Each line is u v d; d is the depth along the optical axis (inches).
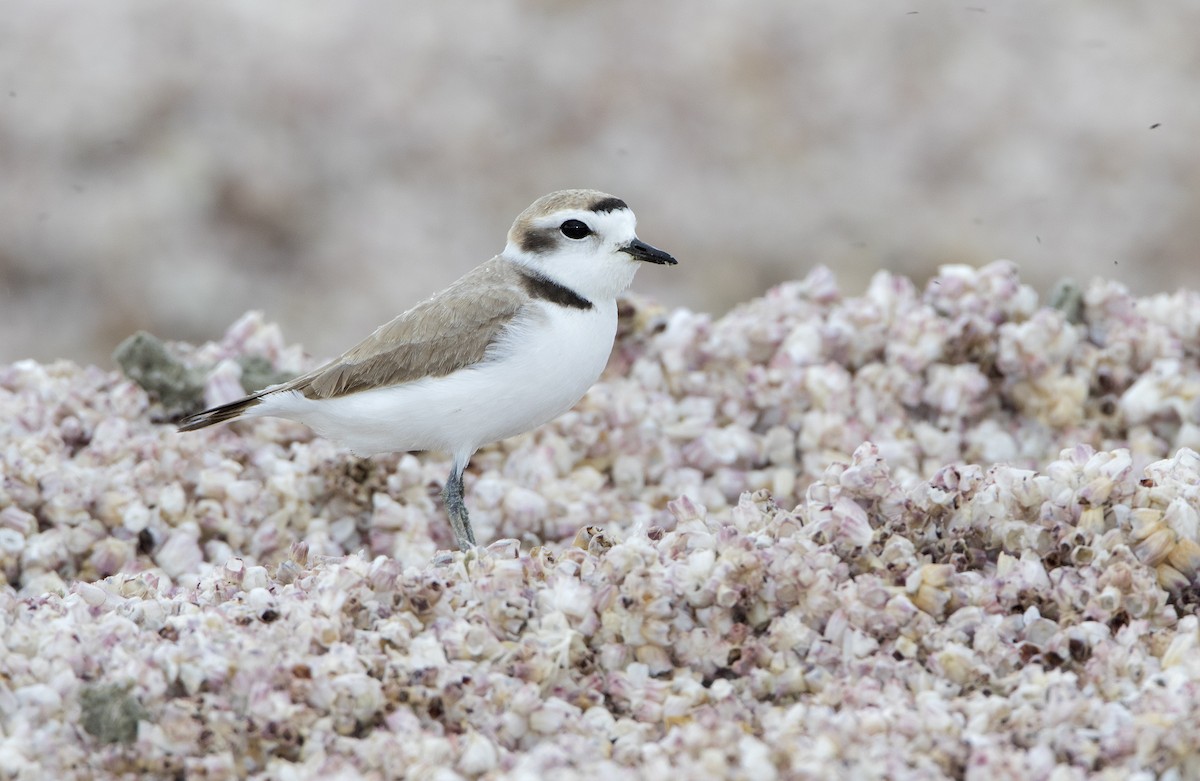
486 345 404.5
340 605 301.6
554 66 1031.6
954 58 1048.8
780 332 507.8
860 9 1080.8
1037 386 483.8
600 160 976.3
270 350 530.6
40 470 423.8
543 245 415.5
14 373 500.1
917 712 269.9
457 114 997.8
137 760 264.1
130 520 418.9
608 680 292.7
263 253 916.6
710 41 1045.8
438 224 940.0
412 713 280.7
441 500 455.5
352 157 968.3
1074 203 953.5
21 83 975.6
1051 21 1088.2
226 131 966.4
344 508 449.7
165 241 907.4
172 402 488.4
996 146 990.4
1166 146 989.8
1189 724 257.3
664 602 297.3
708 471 472.1
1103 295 519.2
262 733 269.9
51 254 893.8
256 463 463.2
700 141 991.0
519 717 277.9
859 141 995.9
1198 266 918.4
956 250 924.0
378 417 409.7
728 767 254.4
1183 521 309.3
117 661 286.5
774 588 303.0
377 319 885.8
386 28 1053.2
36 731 270.5
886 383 485.7
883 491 319.9
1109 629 296.5
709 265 916.0
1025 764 256.8
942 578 300.8
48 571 404.2
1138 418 474.9
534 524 441.7
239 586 330.6
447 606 308.0
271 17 1050.1
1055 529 319.3
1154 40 1074.7
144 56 998.4
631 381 506.6
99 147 949.2
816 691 287.6
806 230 938.1
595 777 251.8
